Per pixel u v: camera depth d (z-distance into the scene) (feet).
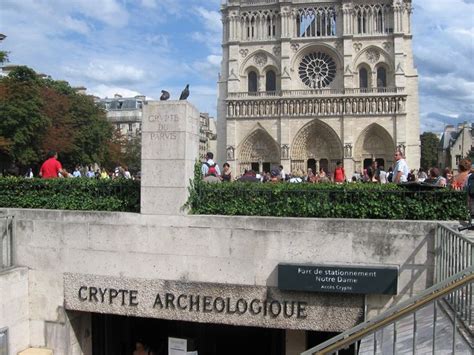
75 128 232.73
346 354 49.65
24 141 174.50
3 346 45.19
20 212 48.39
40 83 209.97
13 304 46.37
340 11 260.01
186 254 44.75
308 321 42.75
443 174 79.15
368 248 41.55
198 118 48.98
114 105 447.01
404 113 247.29
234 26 266.57
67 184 49.44
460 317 29.78
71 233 47.19
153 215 45.27
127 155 330.75
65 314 47.93
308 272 41.65
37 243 48.08
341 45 257.75
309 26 266.57
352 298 41.83
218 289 44.19
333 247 42.16
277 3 264.31
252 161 266.16
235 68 264.72
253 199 45.44
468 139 369.71
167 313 45.42
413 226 40.63
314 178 90.74
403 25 251.60
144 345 57.16
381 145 254.06
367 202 43.37
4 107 169.78
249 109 262.67
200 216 44.39
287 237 42.88
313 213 44.34
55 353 48.37
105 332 55.16
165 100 44.91
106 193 48.88
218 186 46.42
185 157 44.57
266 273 43.45
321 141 260.42
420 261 40.52
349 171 250.78
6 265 48.03
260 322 43.73
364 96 250.37
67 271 47.47
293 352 51.08
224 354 57.52
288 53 260.01
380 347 30.81
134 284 45.78
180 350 53.16
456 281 25.05
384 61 254.06
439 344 27.68
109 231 46.29
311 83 263.90
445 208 41.91
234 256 43.91
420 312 34.81
